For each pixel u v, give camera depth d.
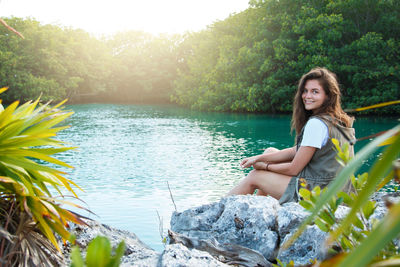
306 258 2.31
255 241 2.64
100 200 5.46
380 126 15.54
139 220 4.49
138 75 44.50
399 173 0.42
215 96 27.58
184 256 2.01
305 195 1.07
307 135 3.10
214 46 33.53
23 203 1.65
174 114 23.94
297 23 24.73
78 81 38.50
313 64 23.19
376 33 23.78
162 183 6.65
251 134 13.63
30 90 34.81
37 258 1.65
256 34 27.81
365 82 23.56
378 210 2.42
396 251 0.82
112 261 0.37
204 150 10.27
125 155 9.62
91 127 16.11
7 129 1.70
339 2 23.31
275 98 24.86
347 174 0.36
